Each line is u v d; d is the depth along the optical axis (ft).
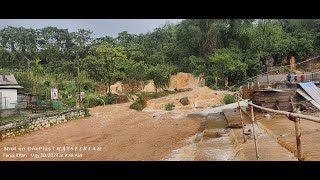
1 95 89.86
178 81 200.75
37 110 97.25
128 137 69.46
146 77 198.29
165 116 102.58
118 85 197.16
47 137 71.26
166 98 142.82
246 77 184.14
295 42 193.36
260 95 71.41
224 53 195.11
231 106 101.86
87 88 179.63
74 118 102.99
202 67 199.11
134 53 235.40
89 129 82.33
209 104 122.93
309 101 67.15
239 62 184.65
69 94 154.40
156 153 51.85
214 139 52.70
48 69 219.41
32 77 149.69
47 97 130.72
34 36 285.02
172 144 58.49
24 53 271.08
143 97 143.64
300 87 71.26
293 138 40.45
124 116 107.96
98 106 142.51
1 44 273.13
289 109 68.23
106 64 177.27
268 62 193.36
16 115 83.30
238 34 210.79
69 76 193.26
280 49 192.34
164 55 233.55
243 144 42.11
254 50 200.34
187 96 138.82
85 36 290.76
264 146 39.27
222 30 212.64
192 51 222.69
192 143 56.54
